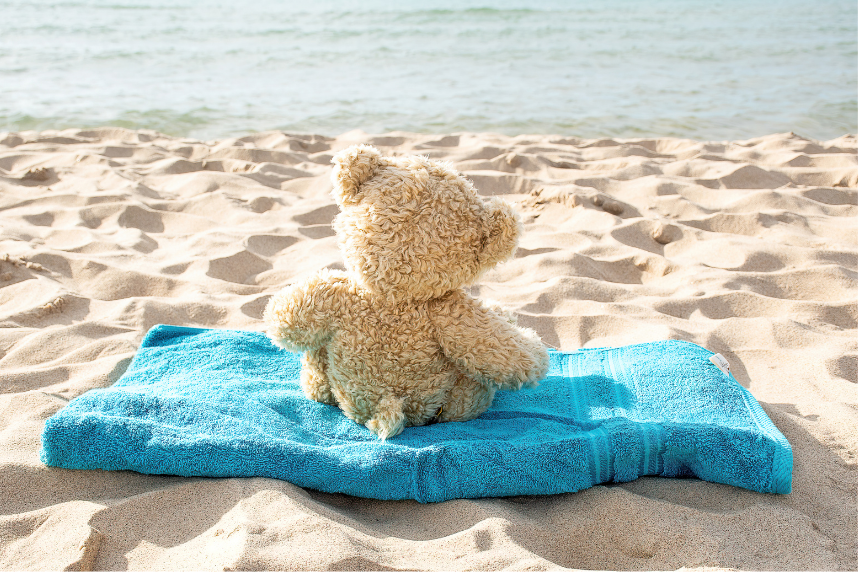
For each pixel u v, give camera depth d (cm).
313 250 118
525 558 59
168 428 67
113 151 180
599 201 139
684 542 61
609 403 74
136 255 113
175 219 133
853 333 93
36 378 82
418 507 66
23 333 91
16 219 127
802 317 96
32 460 67
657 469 68
